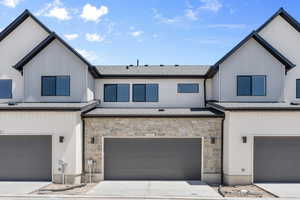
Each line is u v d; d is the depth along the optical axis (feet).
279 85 65.05
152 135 58.59
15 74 69.05
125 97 72.69
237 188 51.39
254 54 65.41
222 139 58.08
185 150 58.80
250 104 60.13
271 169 56.29
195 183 55.52
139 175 58.85
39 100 65.00
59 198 44.06
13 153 57.93
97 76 71.26
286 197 44.68
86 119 58.80
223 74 65.41
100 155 58.44
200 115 58.13
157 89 73.00
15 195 45.50
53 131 55.77
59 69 64.95
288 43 68.64
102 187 51.72
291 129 55.06
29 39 68.74
